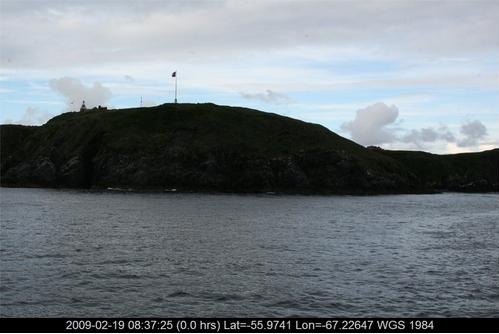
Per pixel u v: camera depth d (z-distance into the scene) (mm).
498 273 29141
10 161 160000
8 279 25828
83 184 141250
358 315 20922
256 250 36375
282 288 25047
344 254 35375
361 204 94312
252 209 74562
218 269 29406
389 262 32406
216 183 133875
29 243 37688
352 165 142500
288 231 48188
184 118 158375
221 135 148250
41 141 162750
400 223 59188
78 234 43250
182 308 21609
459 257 34688
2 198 92438
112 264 30281
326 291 24516
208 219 58188
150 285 25266
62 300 22391
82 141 149375
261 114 172000
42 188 136250
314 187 136375
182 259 32344
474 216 72875
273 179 134750
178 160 136750
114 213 63938
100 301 22359
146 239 40969
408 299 23234
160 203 84062
